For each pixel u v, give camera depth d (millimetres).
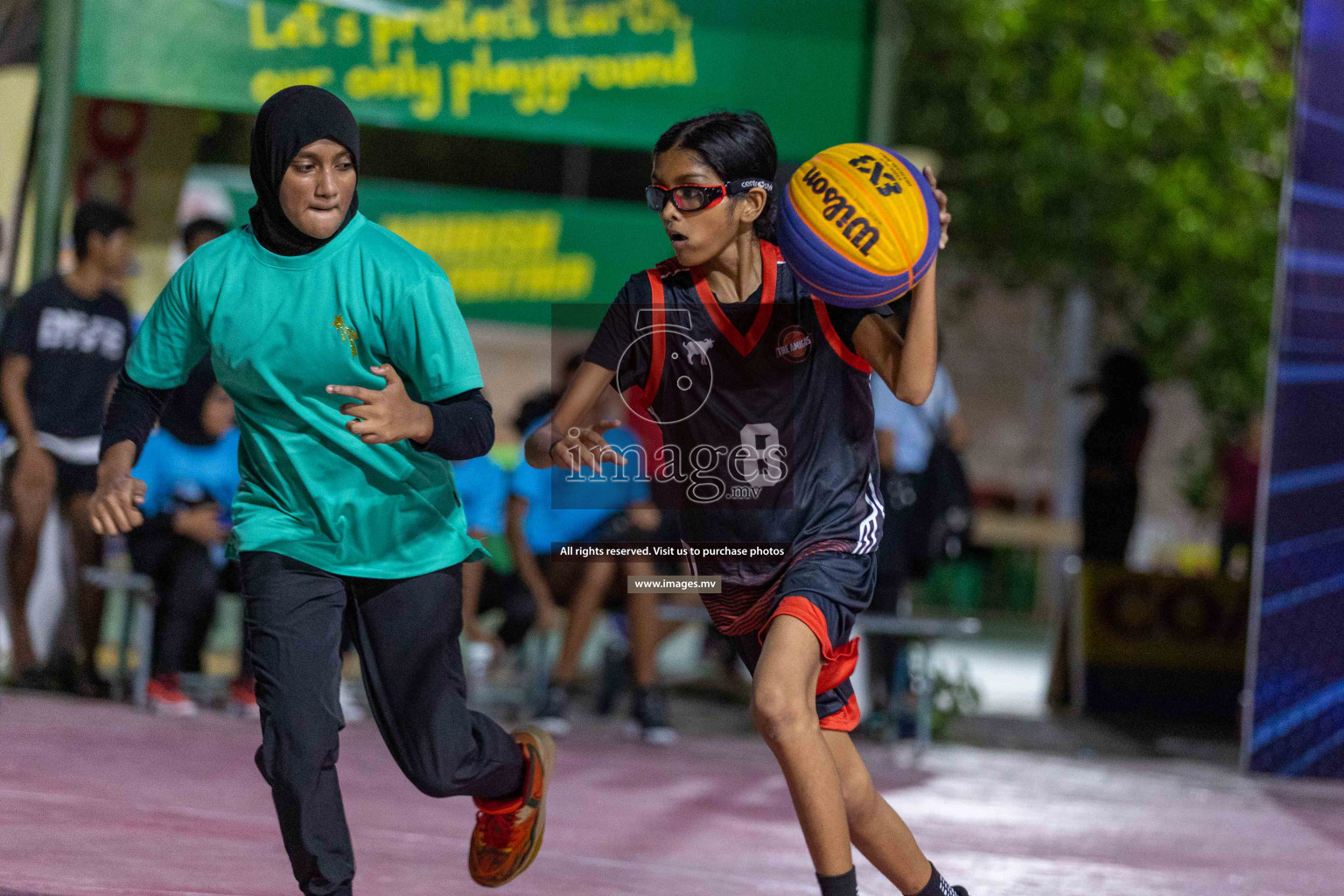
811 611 10945
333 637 10984
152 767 20109
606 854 17078
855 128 31328
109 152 32094
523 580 27625
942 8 54281
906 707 27953
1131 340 63219
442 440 10422
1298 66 25188
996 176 55594
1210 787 24469
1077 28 55312
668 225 11359
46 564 27109
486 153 43812
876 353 11227
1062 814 21531
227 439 25953
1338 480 25344
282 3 29875
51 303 25828
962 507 27359
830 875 10539
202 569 25422
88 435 26391
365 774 21109
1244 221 55688
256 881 14102
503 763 11875
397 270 10852
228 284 10953
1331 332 25266
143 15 29109
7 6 28781
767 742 10625
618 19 31297
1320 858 19266
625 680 29656
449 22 30719
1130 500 35062
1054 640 35938
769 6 31141
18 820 15906
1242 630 34750
